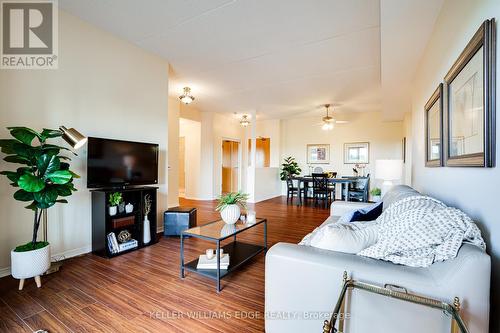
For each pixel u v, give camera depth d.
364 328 1.04
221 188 7.31
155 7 2.42
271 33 2.86
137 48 3.23
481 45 1.10
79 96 2.65
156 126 3.50
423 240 1.11
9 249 2.19
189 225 3.43
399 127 6.70
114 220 2.73
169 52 3.38
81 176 2.69
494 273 1.00
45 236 2.28
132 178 3.01
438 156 1.95
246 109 6.63
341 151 7.36
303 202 6.52
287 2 2.31
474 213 1.24
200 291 1.98
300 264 1.19
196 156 6.94
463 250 0.96
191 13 2.50
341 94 5.18
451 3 1.62
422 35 2.21
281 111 6.87
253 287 2.06
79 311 1.70
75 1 2.36
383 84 3.59
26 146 1.92
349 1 2.29
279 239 3.32
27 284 2.05
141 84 3.29
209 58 3.55
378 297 1.01
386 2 1.76
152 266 2.45
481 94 1.11
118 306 1.76
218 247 2.02
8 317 1.62
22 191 1.90
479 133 1.13
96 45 2.79
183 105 6.20
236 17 2.56
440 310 0.91
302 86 4.68
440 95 1.78
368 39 2.97
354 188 6.49
